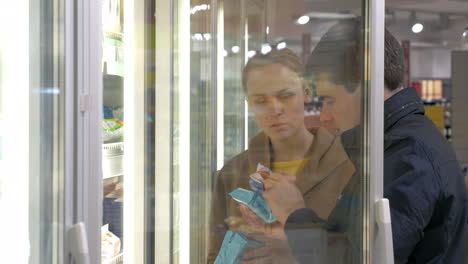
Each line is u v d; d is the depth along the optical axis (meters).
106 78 1.33
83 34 1.18
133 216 1.40
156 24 1.43
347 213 1.55
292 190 1.52
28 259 1.17
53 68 1.16
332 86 1.54
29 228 1.18
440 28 7.85
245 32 1.49
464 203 1.55
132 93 1.40
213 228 1.48
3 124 1.19
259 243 1.51
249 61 1.49
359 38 1.56
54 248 1.16
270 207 1.51
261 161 1.51
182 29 1.45
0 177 1.20
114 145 1.35
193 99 1.46
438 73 10.56
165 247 1.44
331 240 1.55
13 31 1.19
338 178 1.55
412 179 1.50
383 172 1.56
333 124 1.54
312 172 1.53
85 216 1.18
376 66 1.54
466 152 6.14
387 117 1.62
